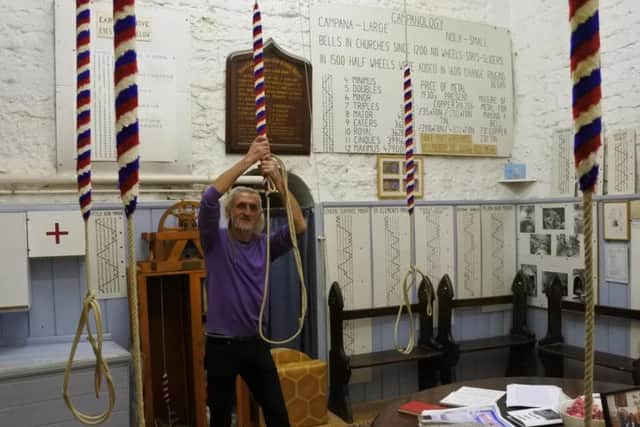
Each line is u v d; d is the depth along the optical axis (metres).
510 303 4.24
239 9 3.48
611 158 3.60
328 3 3.72
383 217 3.82
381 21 3.87
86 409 2.57
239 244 2.40
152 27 3.26
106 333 3.07
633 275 3.41
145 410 2.91
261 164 2.17
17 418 2.43
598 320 3.66
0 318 2.89
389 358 3.58
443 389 2.21
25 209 2.88
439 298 3.79
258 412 3.13
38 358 2.58
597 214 3.62
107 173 3.12
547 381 2.26
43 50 3.05
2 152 2.97
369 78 3.82
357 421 3.40
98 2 3.12
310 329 3.73
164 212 3.22
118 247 3.11
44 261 2.98
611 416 1.42
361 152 3.81
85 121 1.20
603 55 3.66
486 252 4.16
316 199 3.69
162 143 3.27
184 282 3.29
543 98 4.11
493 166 4.28
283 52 3.55
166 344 3.31
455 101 4.11
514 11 4.32
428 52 4.02
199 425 2.99
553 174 4.02
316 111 3.67
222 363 2.33
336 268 3.68
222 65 3.44
